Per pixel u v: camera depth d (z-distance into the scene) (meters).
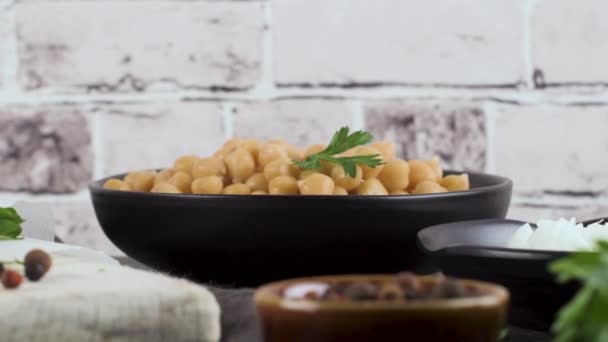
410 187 0.99
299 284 0.56
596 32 1.81
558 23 1.81
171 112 1.81
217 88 1.81
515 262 0.67
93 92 1.81
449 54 1.80
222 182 0.97
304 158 0.99
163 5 1.80
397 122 1.81
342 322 0.50
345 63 1.80
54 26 1.80
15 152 1.81
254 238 0.86
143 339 0.64
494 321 0.51
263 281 0.90
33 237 1.08
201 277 0.91
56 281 0.70
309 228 0.85
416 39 1.80
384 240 0.86
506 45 1.81
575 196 1.82
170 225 0.88
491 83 1.81
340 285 0.55
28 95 1.81
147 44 1.81
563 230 0.76
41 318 0.63
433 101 1.81
